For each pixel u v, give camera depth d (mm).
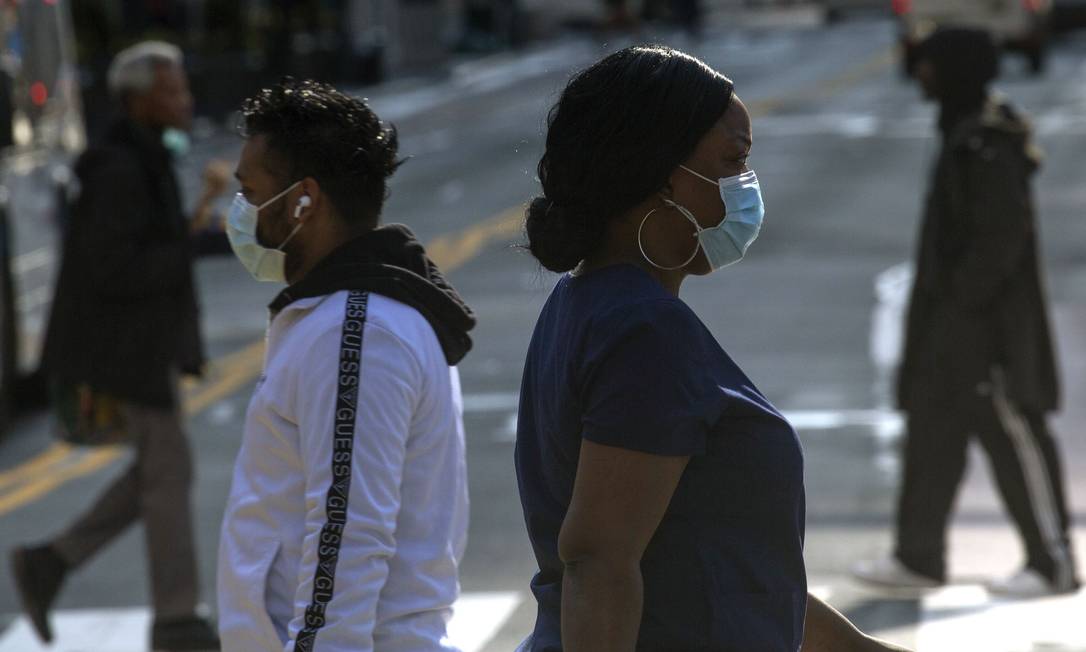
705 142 6887
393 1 115125
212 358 37000
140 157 17281
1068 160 63469
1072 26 118250
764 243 49281
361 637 8133
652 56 6918
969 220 18016
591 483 6621
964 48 18062
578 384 6773
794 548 6988
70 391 17344
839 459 25922
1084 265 43688
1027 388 18406
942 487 18797
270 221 9070
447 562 8766
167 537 17500
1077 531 21766
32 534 24312
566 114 6922
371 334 8430
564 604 6703
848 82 98438
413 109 95500
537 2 142125
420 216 58219
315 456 8273
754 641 6832
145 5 94438
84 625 19578
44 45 33000
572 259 6941
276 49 94250
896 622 17578
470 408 30688
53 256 33250
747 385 6883
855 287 41688
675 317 6668
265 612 8484
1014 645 16484
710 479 6773
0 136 31031
